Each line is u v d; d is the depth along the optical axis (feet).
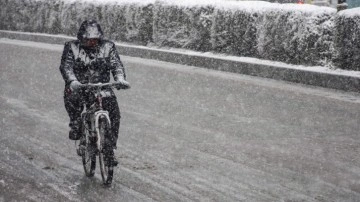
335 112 40.22
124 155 29.14
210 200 22.81
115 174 26.04
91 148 24.57
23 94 45.14
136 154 29.32
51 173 26.14
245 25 60.23
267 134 33.81
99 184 24.70
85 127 24.73
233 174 26.27
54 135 32.83
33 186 24.43
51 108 40.16
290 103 43.09
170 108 40.86
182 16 67.82
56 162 27.78
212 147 30.83
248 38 60.03
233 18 61.46
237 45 61.21
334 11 52.26
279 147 31.04
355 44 49.93
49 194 23.48
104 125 23.39
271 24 57.16
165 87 49.49
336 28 51.08
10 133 33.17
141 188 24.21
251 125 35.99
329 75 49.65
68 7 87.76
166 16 69.77
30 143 31.09
